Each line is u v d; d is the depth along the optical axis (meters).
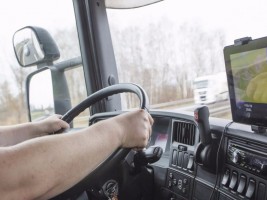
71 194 0.62
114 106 1.58
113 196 0.85
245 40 0.82
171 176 1.19
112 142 0.54
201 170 1.07
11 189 0.41
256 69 0.82
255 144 0.84
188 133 1.16
